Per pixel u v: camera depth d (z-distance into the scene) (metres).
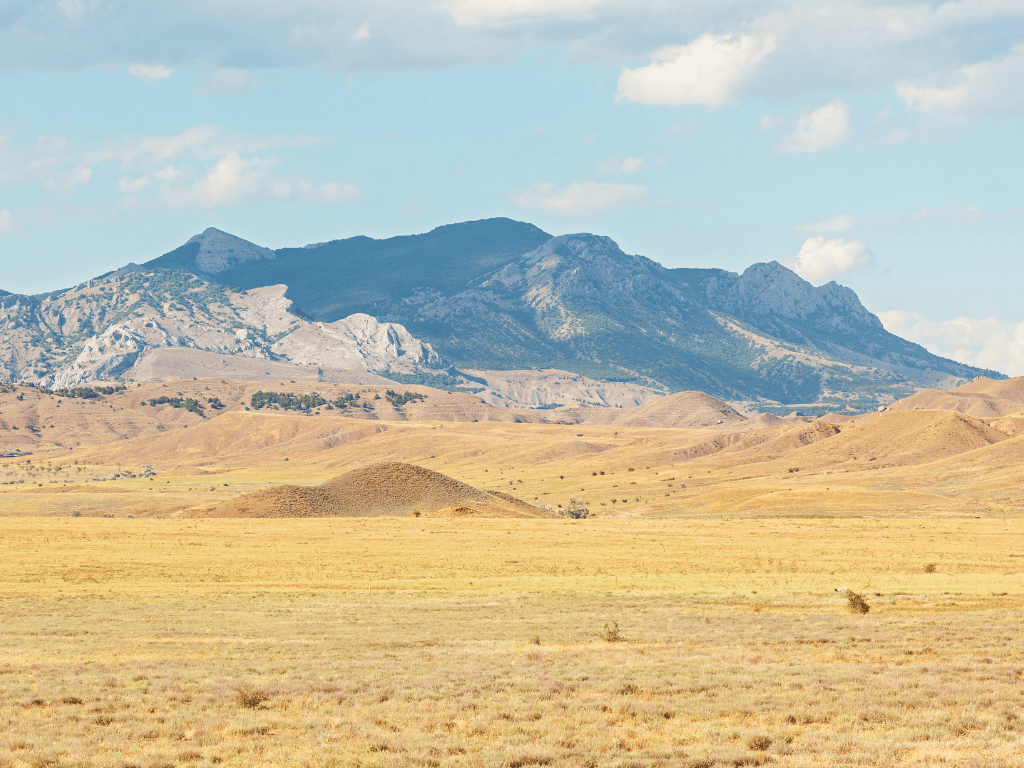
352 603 100.88
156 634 75.81
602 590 110.50
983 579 116.31
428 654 62.97
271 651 65.88
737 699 46.56
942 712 43.47
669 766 35.44
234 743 38.94
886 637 69.44
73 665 59.50
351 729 41.41
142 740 40.31
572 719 43.09
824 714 43.47
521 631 75.25
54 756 36.97
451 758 36.19
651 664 57.81
